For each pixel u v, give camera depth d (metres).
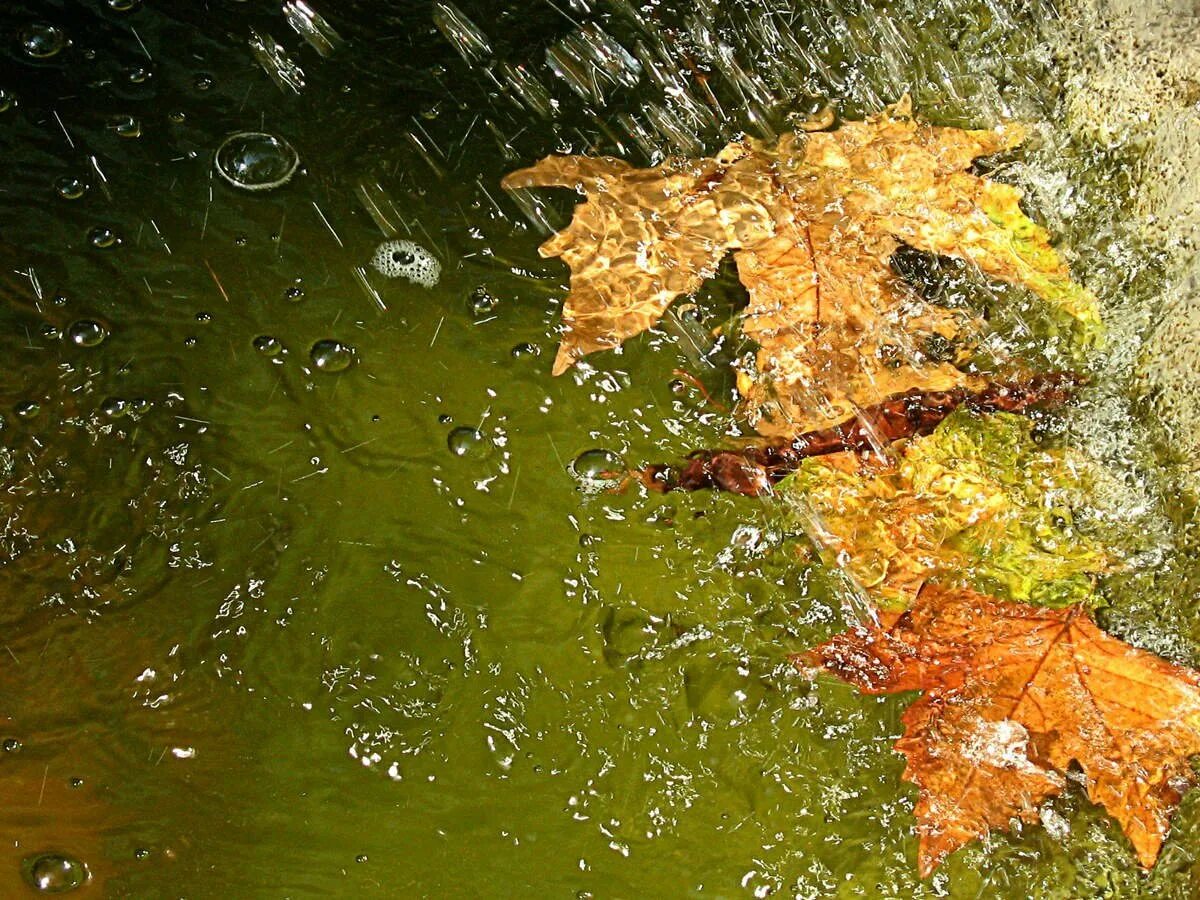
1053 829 0.46
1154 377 0.51
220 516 0.49
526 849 0.46
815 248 0.53
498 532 0.49
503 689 0.47
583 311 0.52
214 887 0.45
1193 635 0.48
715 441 0.50
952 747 0.46
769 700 0.47
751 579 0.48
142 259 0.53
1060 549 0.49
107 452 0.50
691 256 0.53
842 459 0.50
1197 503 0.50
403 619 0.48
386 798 0.46
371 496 0.49
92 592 0.48
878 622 0.48
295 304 0.52
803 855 0.46
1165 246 0.52
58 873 0.45
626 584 0.48
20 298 0.52
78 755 0.46
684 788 0.46
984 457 0.50
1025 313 0.52
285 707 0.47
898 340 0.51
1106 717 0.46
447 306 0.52
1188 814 0.46
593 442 0.50
